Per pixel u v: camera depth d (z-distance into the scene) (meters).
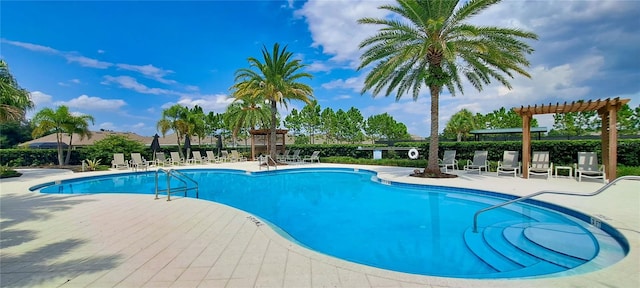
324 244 5.02
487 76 11.52
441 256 4.39
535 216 6.35
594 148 11.68
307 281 2.89
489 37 10.38
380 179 11.58
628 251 3.71
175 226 4.99
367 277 2.97
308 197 9.20
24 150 19.22
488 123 42.12
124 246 4.00
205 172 16.31
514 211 6.80
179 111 23.53
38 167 18.12
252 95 18.09
